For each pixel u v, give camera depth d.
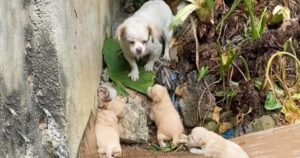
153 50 4.92
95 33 4.58
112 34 5.52
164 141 4.47
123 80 4.87
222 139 4.17
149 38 4.77
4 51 2.80
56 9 3.27
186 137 4.46
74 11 3.73
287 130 4.48
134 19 4.78
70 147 3.50
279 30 5.07
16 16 2.99
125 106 4.54
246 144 4.39
